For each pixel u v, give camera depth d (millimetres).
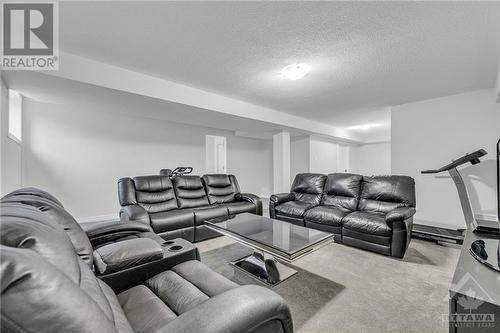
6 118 2480
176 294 1073
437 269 2100
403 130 4016
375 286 1813
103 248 1301
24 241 595
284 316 803
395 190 2873
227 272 2049
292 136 6586
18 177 3170
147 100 2990
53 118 3686
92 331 490
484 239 1650
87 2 1565
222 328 626
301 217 3111
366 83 3043
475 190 3314
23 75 2225
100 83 2463
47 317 442
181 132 5246
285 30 1889
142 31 1908
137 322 888
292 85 3143
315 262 2260
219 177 3822
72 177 3863
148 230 1972
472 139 3355
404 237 2260
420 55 2299
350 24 1808
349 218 2658
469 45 2109
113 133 4281
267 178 7219
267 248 1771
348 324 1384
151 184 3090
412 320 1415
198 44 2109
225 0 1546
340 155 7812
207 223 2506
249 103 4000
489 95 3229
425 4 1585
